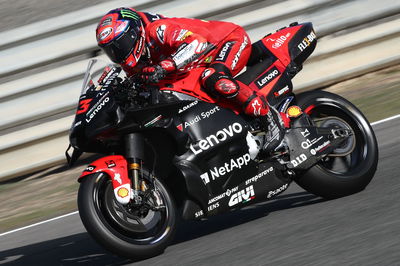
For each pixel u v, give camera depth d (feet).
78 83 90.33
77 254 54.24
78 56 90.17
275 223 49.75
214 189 49.26
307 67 96.68
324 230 44.14
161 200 47.09
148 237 46.21
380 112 84.99
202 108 49.39
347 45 98.27
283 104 54.44
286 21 96.37
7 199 84.53
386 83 97.66
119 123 45.16
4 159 89.25
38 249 58.70
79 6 91.45
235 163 50.19
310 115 57.11
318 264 37.22
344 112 55.88
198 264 42.75
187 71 49.21
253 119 52.08
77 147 46.19
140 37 47.29
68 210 72.79
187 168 47.98
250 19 95.04
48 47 89.04
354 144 55.42
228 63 51.11
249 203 51.52
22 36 88.17
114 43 46.06
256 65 54.85
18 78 88.43
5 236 67.56
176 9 92.48
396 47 100.63
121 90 45.44
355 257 36.94
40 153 90.07
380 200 48.75
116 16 46.91
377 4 99.35
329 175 52.95
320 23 97.19
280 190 52.80
